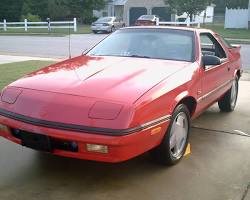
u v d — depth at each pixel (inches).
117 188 163.9
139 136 155.1
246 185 169.6
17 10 1871.3
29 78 182.1
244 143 220.5
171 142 182.4
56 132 152.8
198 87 204.4
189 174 178.4
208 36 245.3
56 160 188.9
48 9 1878.7
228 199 157.9
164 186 166.7
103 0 2023.9
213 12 2172.7
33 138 159.9
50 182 167.8
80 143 151.4
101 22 1321.4
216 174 179.3
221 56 255.9
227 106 281.0
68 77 177.6
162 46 217.3
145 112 157.9
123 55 215.5
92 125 150.6
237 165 189.8
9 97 171.3
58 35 1184.8
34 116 158.6
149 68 191.2
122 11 2062.0
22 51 703.7
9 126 165.5
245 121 263.1
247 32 1312.7
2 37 1103.6
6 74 392.8
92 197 156.7
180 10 1528.1
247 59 617.9
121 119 150.8
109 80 172.2
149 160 191.3
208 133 236.2
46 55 638.5
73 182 168.2
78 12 1948.8
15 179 169.5
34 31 1358.3
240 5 1528.1
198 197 158.6
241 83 389.7
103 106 154.2
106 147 149.6
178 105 184.5
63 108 156.5
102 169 180.7
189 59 209.8
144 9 1920.5
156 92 166.6
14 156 192.7
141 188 164.6
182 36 222.8
